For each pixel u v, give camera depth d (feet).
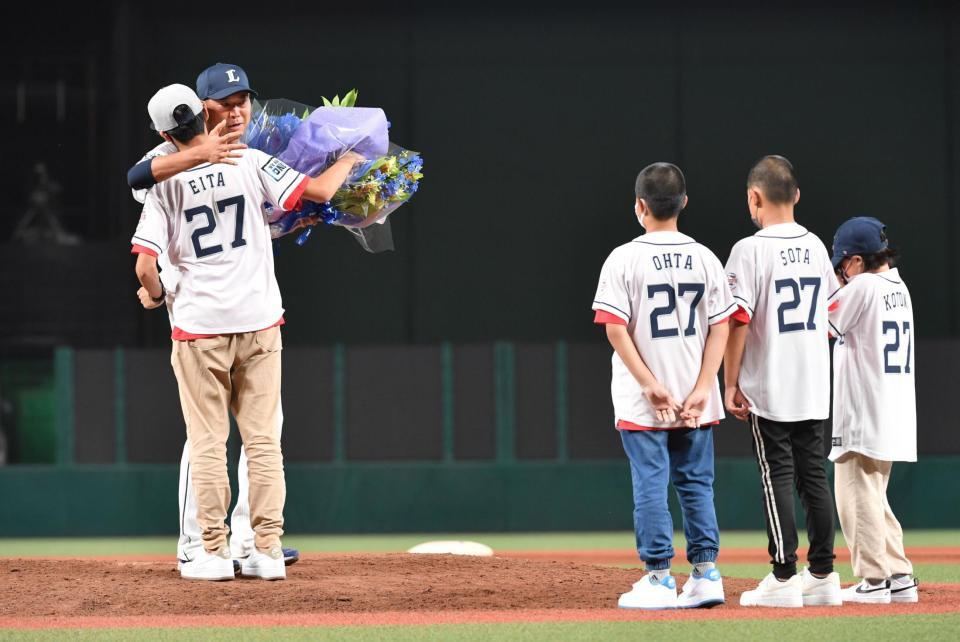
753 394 58.13
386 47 212.23
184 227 59.77
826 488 58.39
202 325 59.77
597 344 165.89
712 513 56.24
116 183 206.69
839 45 213.05
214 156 57.72
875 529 61.57
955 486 162.20
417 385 165.68
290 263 207.72
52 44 211.00
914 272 211.20
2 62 210.38
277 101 66.49
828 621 51.67
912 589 62.49
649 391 54.03
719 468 163.94
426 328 209.26
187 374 60.44
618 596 61.16
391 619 52.70
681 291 55.52
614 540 151.84
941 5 212.84
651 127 212.23
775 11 212.84
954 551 122.31
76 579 64.49
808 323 58.03
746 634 48.06
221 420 61.16
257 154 61.05
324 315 207.72
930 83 212.84
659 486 54.95
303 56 211.82
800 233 59.11
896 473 163.12
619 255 55.98
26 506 164.04
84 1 211.00
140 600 57.62
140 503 163.84
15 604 57.77
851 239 63.46
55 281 196.13
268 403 61.41
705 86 212.84
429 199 210.59
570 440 165.27
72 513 163.84
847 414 62.23
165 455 164.35
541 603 59.47
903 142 212.43
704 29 212.84
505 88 212.43
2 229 209.46
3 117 208.33
